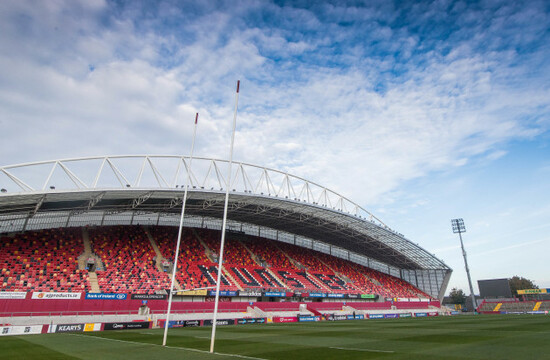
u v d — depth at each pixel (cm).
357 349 2127
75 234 6094
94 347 2312
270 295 6431
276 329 3956
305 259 8706
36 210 5131
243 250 7806
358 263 10188
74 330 3850
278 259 8106
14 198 4269
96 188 4603
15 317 4041
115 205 5891
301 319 5900
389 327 4044
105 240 6253
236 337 3016
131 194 5169
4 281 4575
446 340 2522
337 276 8562
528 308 9219
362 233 8450
